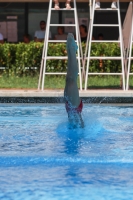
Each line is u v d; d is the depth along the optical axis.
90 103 20.91
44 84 25.55
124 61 25.08
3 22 34.53
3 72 29.27
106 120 16.22
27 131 14.35
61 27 30.80
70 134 13.73
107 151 11.60
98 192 8.48
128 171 9.87
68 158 10.91
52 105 20.41
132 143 12.54
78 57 23.09
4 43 30.05
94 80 27.06
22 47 29.34
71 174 9.63
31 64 29.31
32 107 19.80
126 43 24.88
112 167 10.19
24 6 34.44
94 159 10.82
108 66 28.84
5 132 14.20
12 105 20.41
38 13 34.41
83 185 8.90
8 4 34.44
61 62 28.95
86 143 12.53
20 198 8.17
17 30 34.75
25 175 9.58
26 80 27.06
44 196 8.27
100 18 34.22
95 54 28.77
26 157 11.01
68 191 8.53
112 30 34.31
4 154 11.32
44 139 13.07
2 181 9.16
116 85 25.91
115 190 8.60
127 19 24.58
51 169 10.02
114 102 21.03
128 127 14.99
